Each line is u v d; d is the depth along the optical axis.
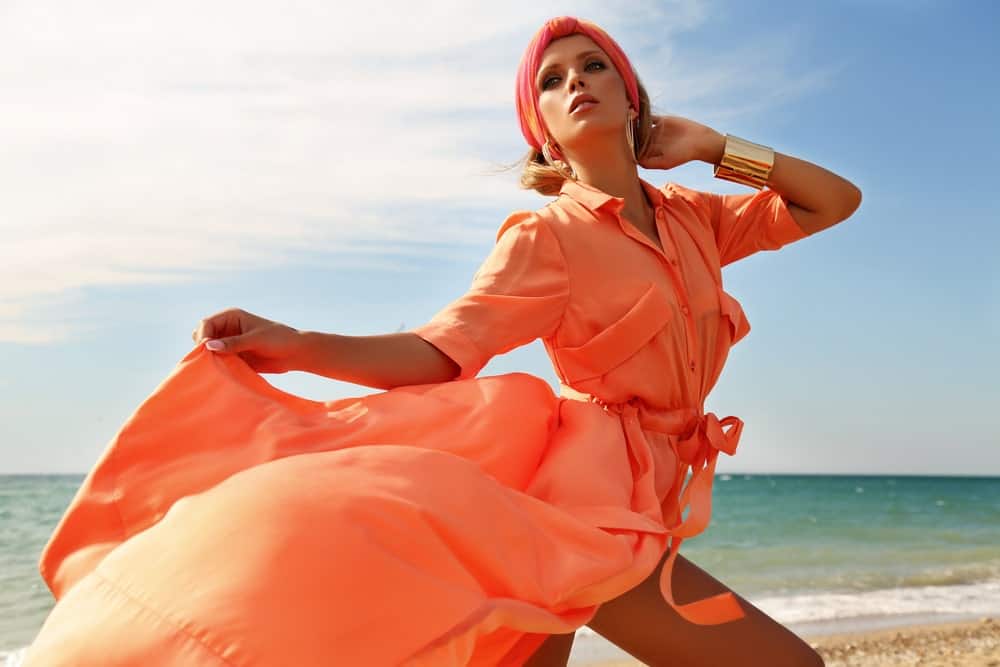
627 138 2.75
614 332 2.44
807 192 2.89
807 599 12.55
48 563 1.80
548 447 2.26
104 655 1.46
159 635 1.46
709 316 2.67
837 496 56.78
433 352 2.22
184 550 1.54
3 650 9.34
